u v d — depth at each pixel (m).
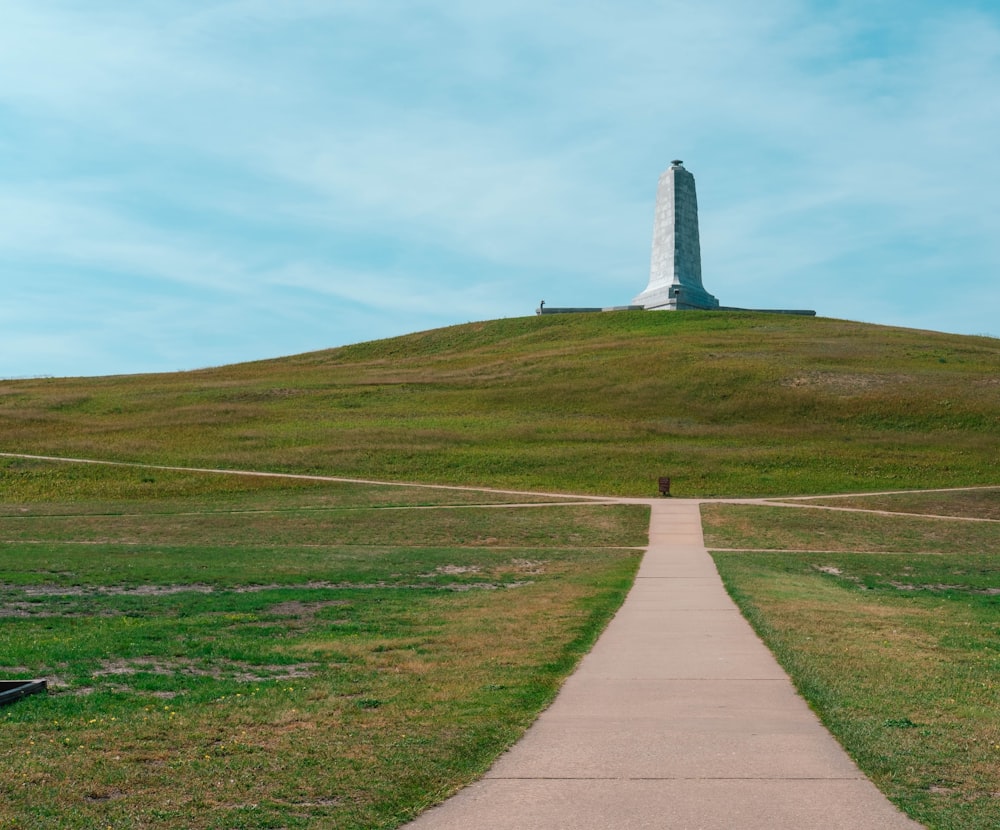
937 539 46.00
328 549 40.94
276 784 9.86
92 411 92.88
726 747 10.98
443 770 10.22
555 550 40.75
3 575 30.84
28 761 10.66
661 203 134.25
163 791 9.69
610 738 11.39
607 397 92.12
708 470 68.19
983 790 9.55
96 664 16.67
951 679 14.66
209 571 32.53
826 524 49.16
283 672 16.06
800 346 108.44
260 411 90.38
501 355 118.69
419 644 18.31
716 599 24.50
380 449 74.12
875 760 10.38
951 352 106.00
